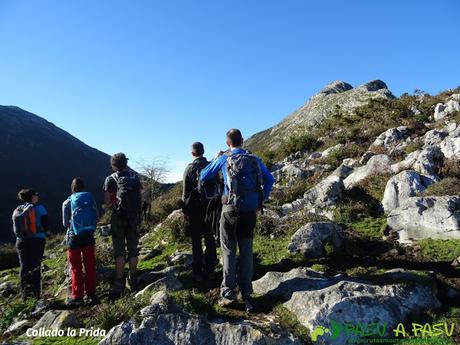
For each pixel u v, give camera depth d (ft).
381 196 31.58
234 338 14.53
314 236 23.59
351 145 48.08
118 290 20.12
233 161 17.66
